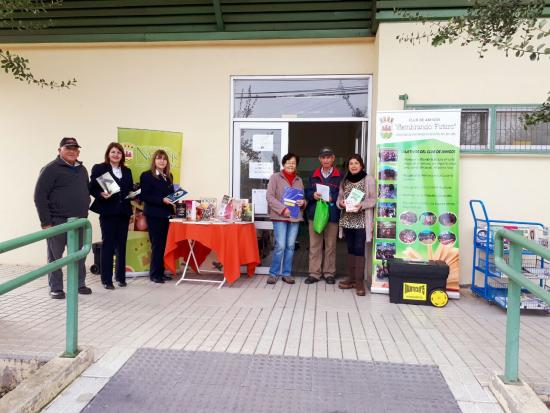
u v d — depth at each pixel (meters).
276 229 5.53
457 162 4.98
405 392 2.71
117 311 4.25
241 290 5.16
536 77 5.15
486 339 3.63
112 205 5.02
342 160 9.58
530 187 5.22
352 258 5.36
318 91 5.97
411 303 4.68
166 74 6.02
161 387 2.75
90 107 6.12
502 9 3.06
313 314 4.25
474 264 5.02
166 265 5.41
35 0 4.94
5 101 6.22
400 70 5.32
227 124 5.98
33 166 6.22
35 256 6.27
